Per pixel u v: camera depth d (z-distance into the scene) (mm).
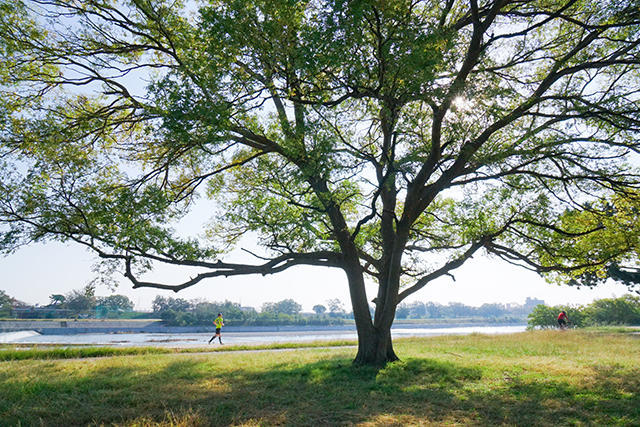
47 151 12469
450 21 13742
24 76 13289
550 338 23562
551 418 7207
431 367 12672
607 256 14500
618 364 12859
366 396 9164
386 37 10453
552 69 12875
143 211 12477
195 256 12797
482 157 12062
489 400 8547
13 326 61438
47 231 11797
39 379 10727
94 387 10055
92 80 13977
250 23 10625
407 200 13797
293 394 9359
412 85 9977
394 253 13859
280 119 13805
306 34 9781
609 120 12195
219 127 10938
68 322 69625
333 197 13273
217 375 11977
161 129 11602
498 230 15070
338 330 91625
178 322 87500
